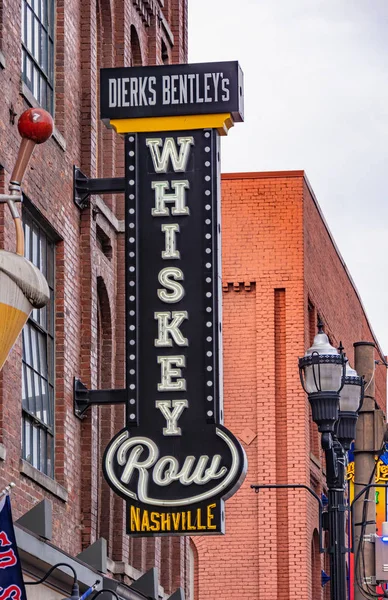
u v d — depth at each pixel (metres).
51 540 20.23
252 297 39.91
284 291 39.69
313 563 40.75
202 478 20.06
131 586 25.28
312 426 41.72
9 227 18.72
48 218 20.98
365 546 26.86
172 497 20.02
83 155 23.19
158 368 20.59
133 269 20.95
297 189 40.03
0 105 18.69
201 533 19.94
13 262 11.73
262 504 38.66
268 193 40.12
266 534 38.53
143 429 20.41
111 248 25.23
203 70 21.52
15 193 12.69
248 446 39.06
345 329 47.53
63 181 21.89
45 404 20.95
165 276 20.91
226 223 40.16
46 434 20.94
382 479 40.75
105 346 25.16
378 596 26.55
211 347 20.62
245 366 39.56
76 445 22.00
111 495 24.95
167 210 21.11
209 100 21.39
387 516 41.31
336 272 45.97
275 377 39.31
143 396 20.56
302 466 38.59
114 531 25.00
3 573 12.90
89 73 23.61
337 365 20.81
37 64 21.44
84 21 23.81
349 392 22.34
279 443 39.00
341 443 22.34
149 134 21.48
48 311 21.44
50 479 20.12
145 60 29.44
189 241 21.03
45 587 17.98
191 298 20.81
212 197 21.14
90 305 22.81
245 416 39.25
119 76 21.59
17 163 12.84
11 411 18.38
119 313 25.53
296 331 39.34
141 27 28.94
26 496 18.89
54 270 21.70
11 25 19.47
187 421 20.38
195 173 21.27
